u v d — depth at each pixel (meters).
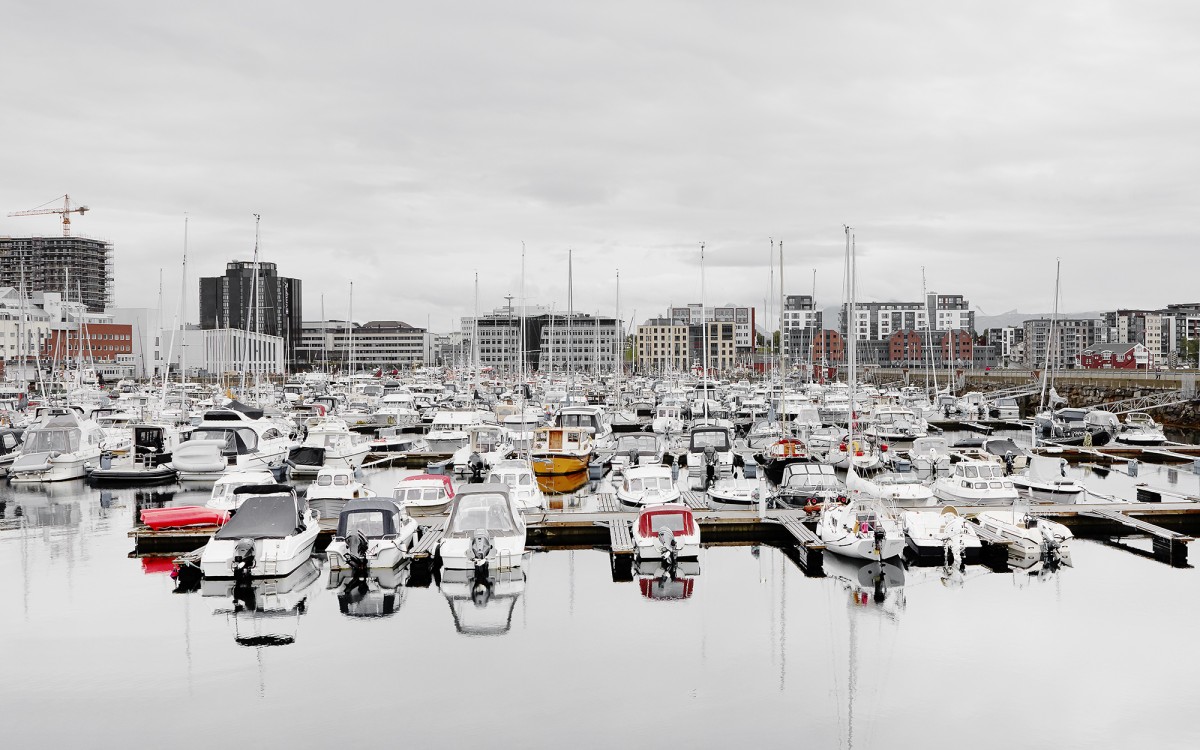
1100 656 29.33
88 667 28.48
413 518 45.16
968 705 26.03
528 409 92.94
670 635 31.48
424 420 104.06
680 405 103.00
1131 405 113.44
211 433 64.44
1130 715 25.31
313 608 34.16
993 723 24.94
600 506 52.03
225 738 24.05
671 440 82.62
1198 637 31.11
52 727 24.64
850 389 62.78
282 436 70.44
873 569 40.00
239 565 36.25
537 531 45.22
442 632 31.67
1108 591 36.28
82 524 48.50
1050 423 87.94
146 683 27.34
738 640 31.02
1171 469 70.56
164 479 61.94
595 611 34.09
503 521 40.34
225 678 27.67
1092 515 46.94
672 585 37.62
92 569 39.44
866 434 77.31
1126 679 27.61
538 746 23.64
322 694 26.59
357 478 60.19
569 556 43.00
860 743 23.84
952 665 28.78
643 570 40.00
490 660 29.20
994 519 43.81
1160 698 26.38
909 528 41.09
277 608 34.16
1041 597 35.50
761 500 47.19
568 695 26.62
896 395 125.25
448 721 24.98
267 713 25.41
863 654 29.61
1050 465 71.62
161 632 31.53
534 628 32.12
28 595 35.66
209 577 36.91
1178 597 35.50
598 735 24.23
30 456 61.09
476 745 23.69
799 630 31.92
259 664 28.72
